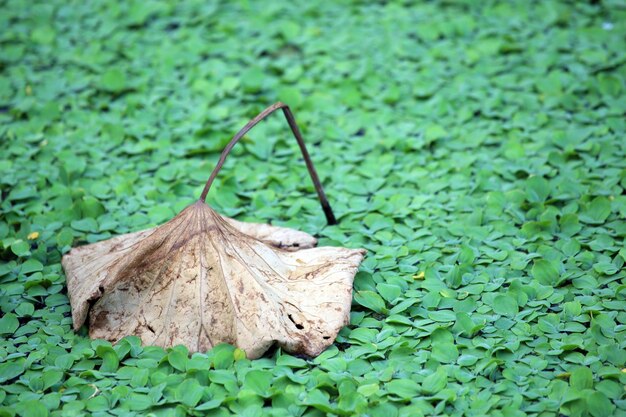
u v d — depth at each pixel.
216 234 3.54
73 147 5.19
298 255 3.81
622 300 3.71
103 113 5.57
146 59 6.16
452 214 4.48
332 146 5.20
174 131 5.30
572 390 3.16
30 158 5.05
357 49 6.22
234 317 3.42
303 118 5.46
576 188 4.52
